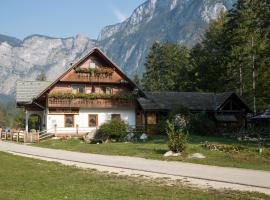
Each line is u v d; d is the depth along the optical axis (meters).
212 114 59.06
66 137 52.09
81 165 26.08
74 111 56.12
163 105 57.09
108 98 57.09
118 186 18.17
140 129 52.78
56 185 18.44
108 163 26.98
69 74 56.16
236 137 47.41
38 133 49.25
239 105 59.59
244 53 69.56
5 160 27.97
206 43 86.06
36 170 23.44
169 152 30.44
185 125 50.56
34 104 58.88
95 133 46.50
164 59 112.56
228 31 74.75
